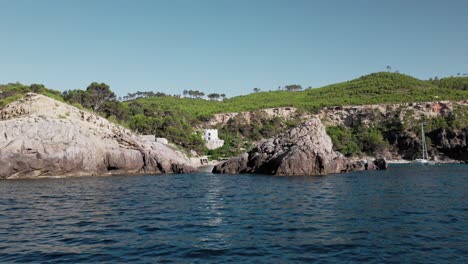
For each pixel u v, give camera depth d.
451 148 125.44
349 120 155.12
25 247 16.08
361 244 16.59
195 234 18.55
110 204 28.62
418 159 120.88
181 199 31.84
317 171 61.75
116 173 66.00
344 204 28.50
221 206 27.78
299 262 14.20
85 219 22.31
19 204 28.41
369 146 133.62
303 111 162.62
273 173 61.47
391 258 14.63
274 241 17.16
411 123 139.62
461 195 33.69
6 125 57.84
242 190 39.06
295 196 33.69
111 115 106.69
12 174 55.50
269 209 26.30
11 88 98.88
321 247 16.16
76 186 43.28
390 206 27.28
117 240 17.28
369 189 39.44
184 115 153.38
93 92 110.31
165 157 70.19
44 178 56.16
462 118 137.00
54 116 64.25
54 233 18.61
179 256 14.89
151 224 20.92
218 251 15.57
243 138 147.38
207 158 115.38
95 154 63.12
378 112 151.25
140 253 15.27
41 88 102.12
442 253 15.23
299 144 64.81
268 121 157.62
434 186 42.66
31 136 57.50
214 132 137.50
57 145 58.81
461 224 20.62
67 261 14.23
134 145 68.88
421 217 22.77
